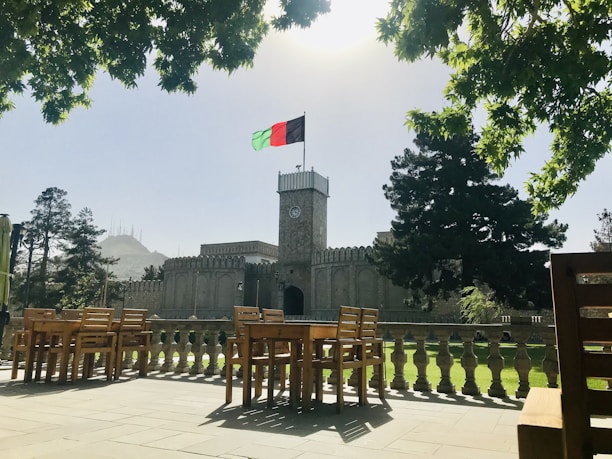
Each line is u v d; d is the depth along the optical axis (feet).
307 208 193.26
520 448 5.86
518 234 107.04
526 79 20.06
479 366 45.70
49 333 26.25
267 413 17.39
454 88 22.56
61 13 21.54
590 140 23.44
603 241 132.57
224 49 23.48
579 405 5.27
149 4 22.17
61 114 25.98
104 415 16.46
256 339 20.29
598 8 18.78
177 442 12.67
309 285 185.37
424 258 102.58
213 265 190.70
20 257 200.54
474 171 112.06
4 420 15.46
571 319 5.42
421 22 17.95
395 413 17.90
